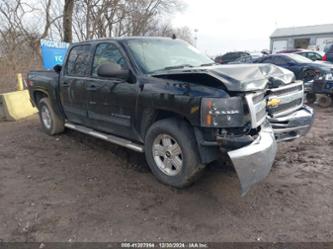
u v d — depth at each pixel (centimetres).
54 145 558
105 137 466
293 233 288
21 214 325
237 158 302
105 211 329
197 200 348
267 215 318
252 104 319
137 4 2638
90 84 462
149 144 387
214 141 325
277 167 438
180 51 471
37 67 1599
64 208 336
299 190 369
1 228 301
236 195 357
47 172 436
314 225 299
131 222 309
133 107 396
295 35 5044
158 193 365
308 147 523
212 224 304
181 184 361
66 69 534
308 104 934
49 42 1073
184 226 301
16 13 1639
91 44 483
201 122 319
